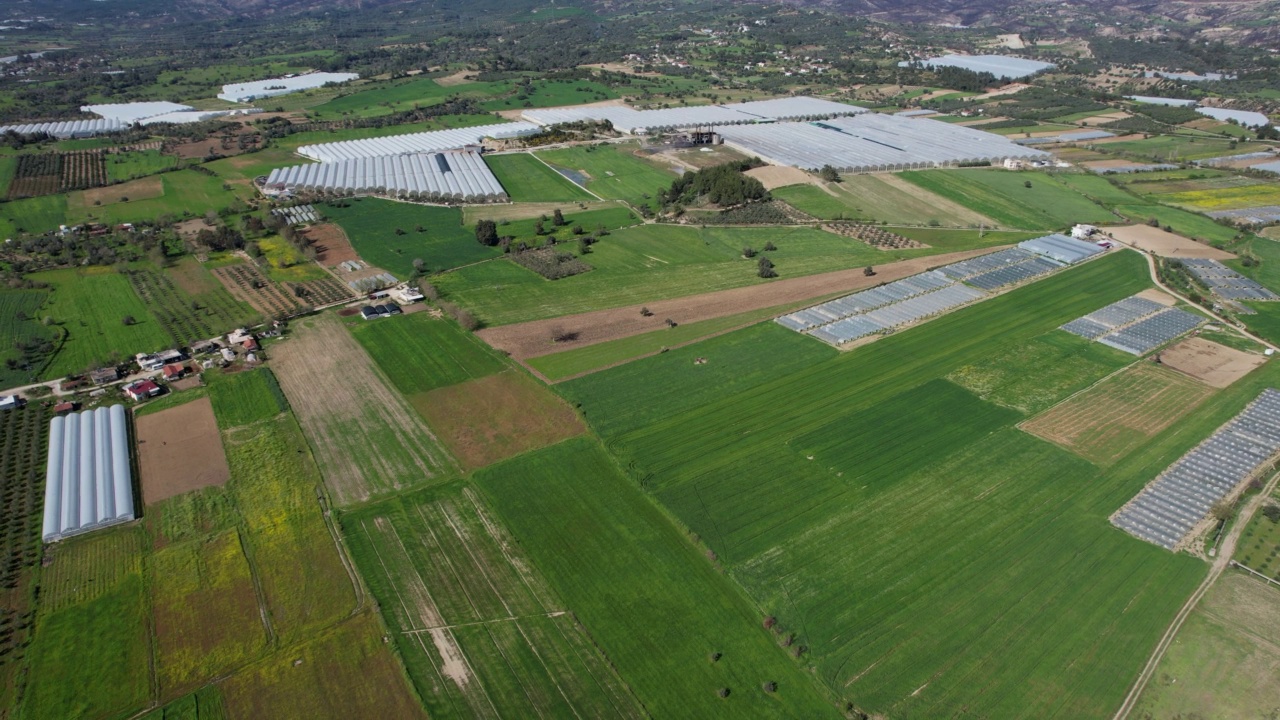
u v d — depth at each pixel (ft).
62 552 261.65
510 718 202.80
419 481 294.46
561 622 231.50
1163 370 371.15
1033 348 391.65
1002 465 298.56
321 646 225.15
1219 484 287.69
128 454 311.88
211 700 208.64
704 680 211.61
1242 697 205.36
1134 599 236.63
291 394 355.97
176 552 261.24
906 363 375.66
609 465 300.40
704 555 254.47
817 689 208.33
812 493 282.15
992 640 222.48
